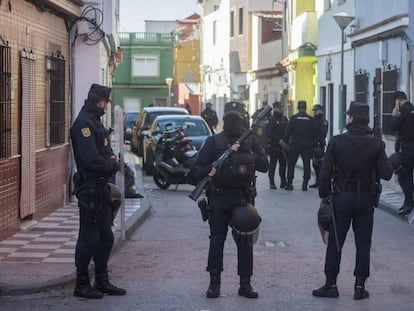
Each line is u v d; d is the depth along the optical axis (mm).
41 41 18469
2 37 15203
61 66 20359
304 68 47125
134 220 18641
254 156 11930
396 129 20125
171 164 26891
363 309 11250
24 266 13289
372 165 11781
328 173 11852
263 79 60000
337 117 38688
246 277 11875
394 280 13242
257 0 65625
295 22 46312
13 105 16156
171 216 20969
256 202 23969
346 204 11773
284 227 18953
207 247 16234
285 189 27625
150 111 40906
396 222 19984
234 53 68000
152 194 26250
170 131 28438
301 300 11742
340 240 11945
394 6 28438
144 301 11609
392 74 27922
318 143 27078
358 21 33875
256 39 62500
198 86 90000
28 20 17234
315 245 16516
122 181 16312
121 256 15180
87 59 22672
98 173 11570
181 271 13789
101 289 11953
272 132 27547
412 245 16656
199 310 11078
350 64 35969
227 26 71438
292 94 48188
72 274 12680
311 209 22359
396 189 26406
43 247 15039
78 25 21812
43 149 18719
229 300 11688
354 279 13289
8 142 15609
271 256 15273
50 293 12031
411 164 20078
